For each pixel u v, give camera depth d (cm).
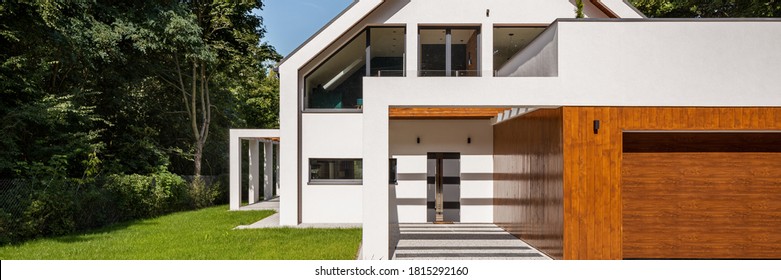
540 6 1386
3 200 1104
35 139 1447
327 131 1388
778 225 866
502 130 1295
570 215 802
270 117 3559
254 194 2239
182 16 1912
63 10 1462
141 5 1845
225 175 2486
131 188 1568
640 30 820
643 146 866
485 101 832
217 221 1509
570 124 812
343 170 1397
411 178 1430
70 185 1319
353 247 995
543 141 918
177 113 2462
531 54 991
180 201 1914
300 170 1382
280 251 957
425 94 840
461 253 937
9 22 1267
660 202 862
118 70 1995
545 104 817
